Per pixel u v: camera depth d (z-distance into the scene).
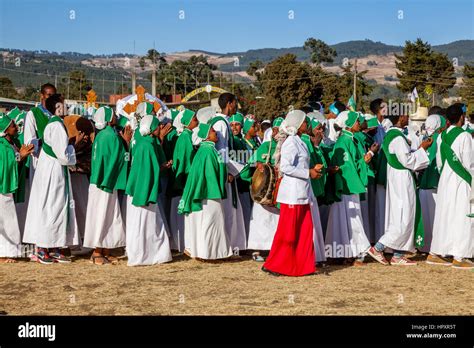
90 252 10.92
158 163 9.88
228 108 10.49
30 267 9.75
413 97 19.52
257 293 8.16
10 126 10.06
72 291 8.31
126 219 10.02
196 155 9.92
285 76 48.22
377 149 10.57
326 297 7.96
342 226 9.84
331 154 10.48
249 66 64.00
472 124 12.60
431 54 47.56
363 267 9.75
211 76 70.81
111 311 7.41
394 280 8.86
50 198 9.88
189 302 7.75
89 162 10.48
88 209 9.99
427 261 10.04
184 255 10.72
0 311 7.44
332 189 9.78
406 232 9.66
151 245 9.91
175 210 10.90
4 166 9.93
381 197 10.75
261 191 9.22
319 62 62.16
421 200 10.86
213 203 9.88
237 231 10.34
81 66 107.50
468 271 9.43
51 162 9.92
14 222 10.13
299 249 9.08
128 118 11.30
